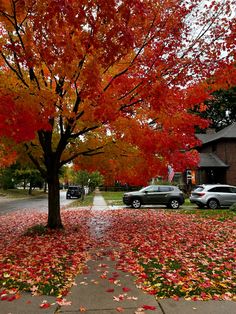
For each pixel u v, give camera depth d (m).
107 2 5.85
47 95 7.26
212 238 9.75
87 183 38.50
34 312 4.43
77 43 6.83
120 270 6.39
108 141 10.93
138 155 10.66
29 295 5.07
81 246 8.65
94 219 15.27
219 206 22.75
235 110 47.88
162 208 22.95
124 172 11.07
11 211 22.86
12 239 10.08
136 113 9.26
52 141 11.98
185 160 9.37
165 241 9.32
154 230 11.45
